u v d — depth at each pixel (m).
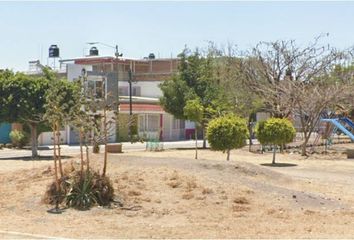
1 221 11.38
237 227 10.97
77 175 13.11
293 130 28.33
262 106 41.03
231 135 25.31
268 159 30.19
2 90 28.55
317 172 23.56
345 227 11.15
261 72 41.28
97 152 23.00
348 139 51.91
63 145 42.69
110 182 13.09
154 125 53.97
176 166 16.47
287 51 45.84
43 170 16.55
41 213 12.08
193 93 40.91
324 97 34.03
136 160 17.36
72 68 47.25
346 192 16.62
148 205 12.73
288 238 9.94
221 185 14.58
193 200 13.23
